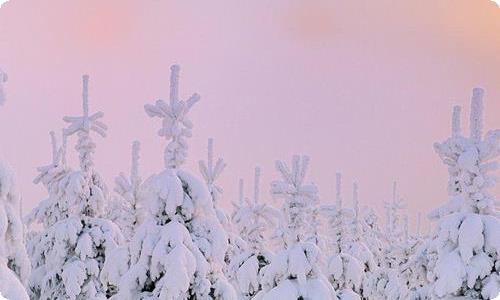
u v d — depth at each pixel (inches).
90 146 800.3
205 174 888.9
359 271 932.0
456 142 637.9
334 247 1063.6
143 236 598.5
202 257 588.1
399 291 1094.4
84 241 755.4
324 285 673.6
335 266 925.2
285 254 681.0
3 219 362.3
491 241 584.4
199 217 620.7
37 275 768.3
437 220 661.3
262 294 685.3
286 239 721.6
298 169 717.3
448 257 594.6
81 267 748.0
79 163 797.2
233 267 857.5
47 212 792.9
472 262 583.2
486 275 583.8
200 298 582.9
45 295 751.1
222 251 609.3
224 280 609.0
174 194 595.5
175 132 625.9
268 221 885.8
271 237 728.3
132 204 840.3
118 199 950.4
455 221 605.6
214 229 615.2
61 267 761.0
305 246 685.3
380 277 1144.8
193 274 581.6
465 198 620.7
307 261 675.4
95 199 788.0
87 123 797.2
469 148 622.5
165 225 597.6
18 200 380.8
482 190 610.9
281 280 674.8
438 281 586.2
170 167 624.7
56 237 761.6
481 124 631.8
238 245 917.8
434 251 664.4
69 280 738.2
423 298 706.8
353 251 1175.0
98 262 768.9
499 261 582.2
